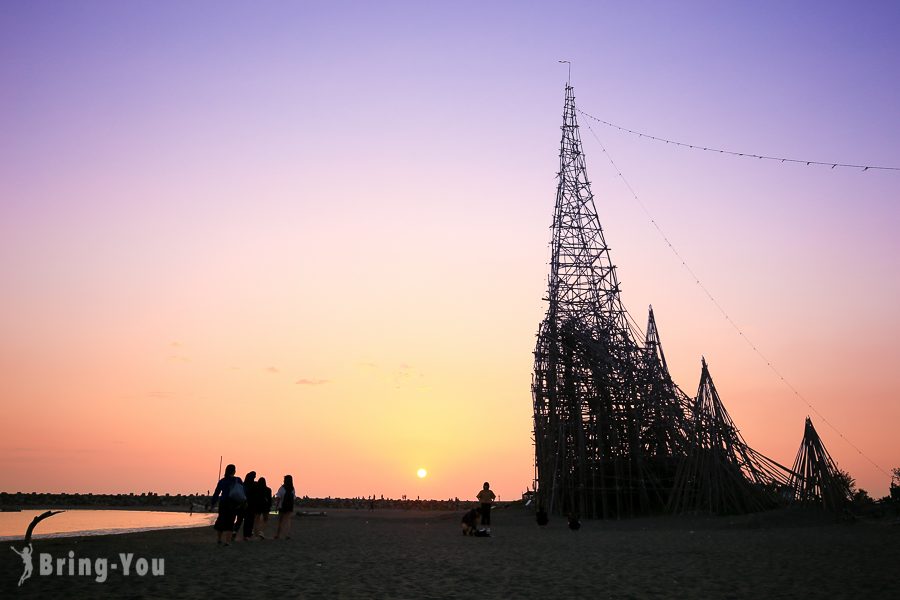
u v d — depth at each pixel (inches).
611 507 2805.1
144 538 1395.2
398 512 4670.3
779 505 2449.6
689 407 2682.1
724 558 970.1
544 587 676.1
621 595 628.7
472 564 882.8
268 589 629.6
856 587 673.6
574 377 2925.7
